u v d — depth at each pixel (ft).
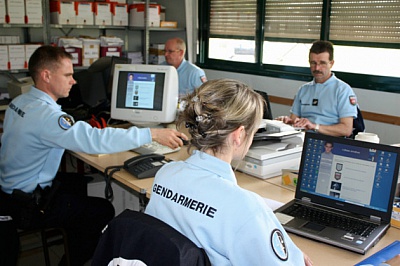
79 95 11.00
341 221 5.10
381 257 4.44
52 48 7.59
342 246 4.62
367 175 5.17
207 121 3.57
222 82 3.73
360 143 5.26
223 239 3.41
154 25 17.40
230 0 17.20
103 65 11.34
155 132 7.25
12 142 7.38
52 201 7.57
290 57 15.34
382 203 5.05
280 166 7.08
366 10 12.80
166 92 9.17
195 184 3.63
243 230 3.37
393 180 5.01
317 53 10.68
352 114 10.41
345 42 13.51
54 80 7.54
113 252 3.49
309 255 4.54
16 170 7.52
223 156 3.75
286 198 6.15
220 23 17.84
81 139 7.03
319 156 5.53
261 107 3.77
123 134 7.10
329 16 13.83
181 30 18.49
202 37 18.69
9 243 6.81
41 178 7.68
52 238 9.98
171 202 3.71
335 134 10.23
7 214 7.34
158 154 7.62
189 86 13.30
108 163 7.64
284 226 5.01
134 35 18.99
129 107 9.39
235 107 3.58
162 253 3.19
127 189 9.63
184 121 3.82
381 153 5.11
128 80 9.37
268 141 7.36
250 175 7.17
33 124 7.13
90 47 16.02
